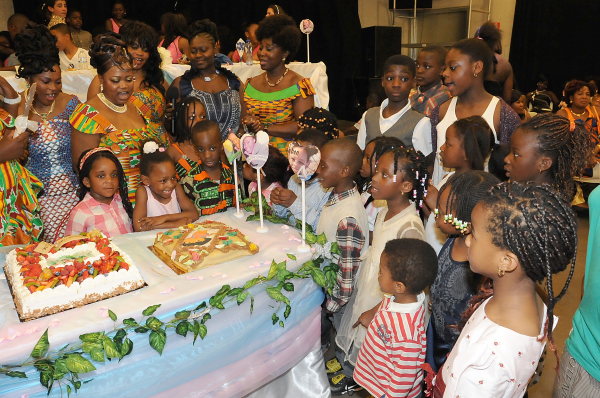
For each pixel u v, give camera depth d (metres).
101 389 1.18
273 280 1.43
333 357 2.19
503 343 1.00
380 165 1.62
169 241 1.55
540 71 7.56
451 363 1.11
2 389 1.07
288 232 1.73
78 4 6.16
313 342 1.67
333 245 1.58
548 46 7.41
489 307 1.07
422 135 2.36
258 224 1.81
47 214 2.04
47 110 1.96
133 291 1.30
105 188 1.81
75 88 2.87
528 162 1.64
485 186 1.37
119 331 1.15
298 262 1.49
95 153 1.80
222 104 2.62
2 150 1.64
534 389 2.08
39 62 1.78
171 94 2.59
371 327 1.54
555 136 1.60
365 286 1.74
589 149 1.71
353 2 7.63
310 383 1.73
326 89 3.82
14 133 1.66
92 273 1.28
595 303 1.08
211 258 1.46
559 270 0.98
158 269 1.44
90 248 1.44
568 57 7.30
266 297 1.43
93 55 1.96
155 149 1.94
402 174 1.60
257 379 1.47
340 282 1.66
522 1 7.45
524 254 0.94
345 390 1.99
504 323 1.02
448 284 1.52
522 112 3.86
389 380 1.48
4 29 5.86
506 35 7.76
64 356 1.09
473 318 1.12
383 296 1.69
